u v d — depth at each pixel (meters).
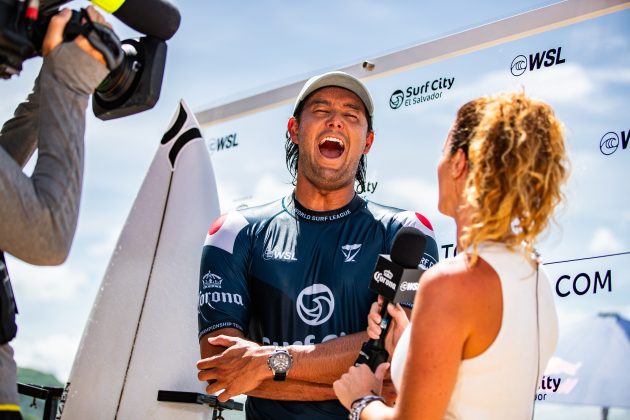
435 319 1.66
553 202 1.75
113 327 3.06
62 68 1.80
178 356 3.00
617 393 2.44
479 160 1.75
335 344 2.53
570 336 2.58
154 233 3.17
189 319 3.06
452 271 1.70
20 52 1.77
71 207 1.75
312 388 2.53
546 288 1.83
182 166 3.26
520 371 1.71
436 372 1.65
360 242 2.77
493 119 1.77
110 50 1.84
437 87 3.08
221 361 2.56
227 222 2.89
